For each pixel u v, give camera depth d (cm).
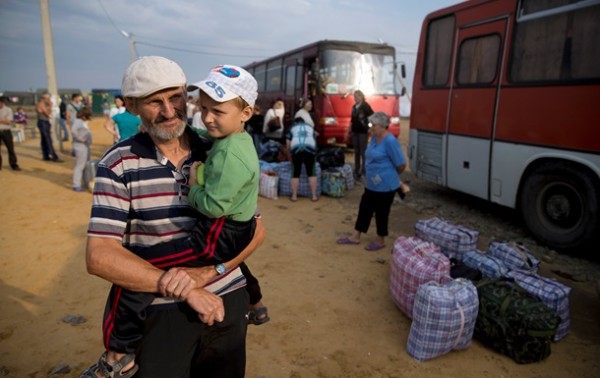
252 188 179
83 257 562
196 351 192
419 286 367
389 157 561
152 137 175
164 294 163
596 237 556
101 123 3266
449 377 331
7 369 331
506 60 663
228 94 170
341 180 926
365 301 454
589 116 544
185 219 177
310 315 422
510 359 354
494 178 699
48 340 371
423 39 870
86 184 948
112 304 175
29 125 2772
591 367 346
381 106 1342
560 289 386
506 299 359
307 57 1388
